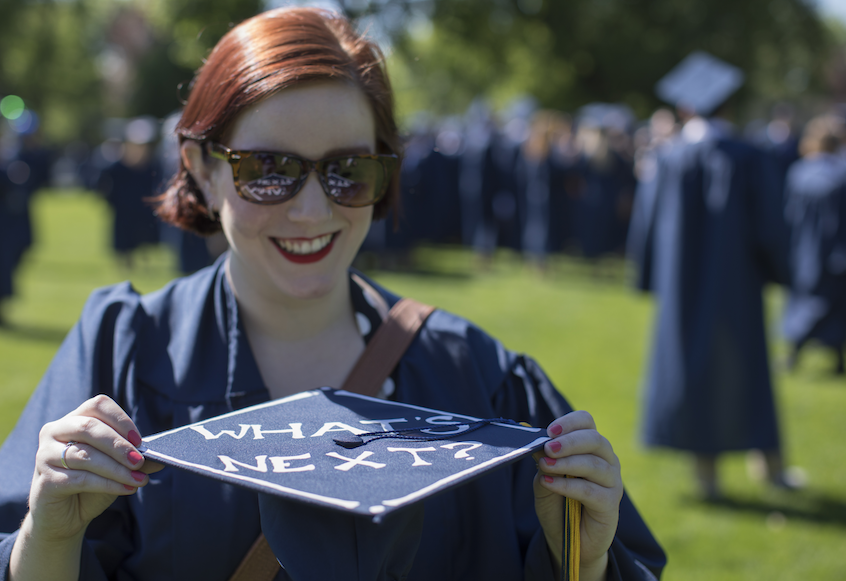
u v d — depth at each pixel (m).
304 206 1.32
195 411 1.35
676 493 4.38
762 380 4.31
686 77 4.48
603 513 1.18
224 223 1.40
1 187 8.58
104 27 51.44
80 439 1.09
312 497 0.99
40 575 1.16
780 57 27.72
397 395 1.43
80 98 51.19
